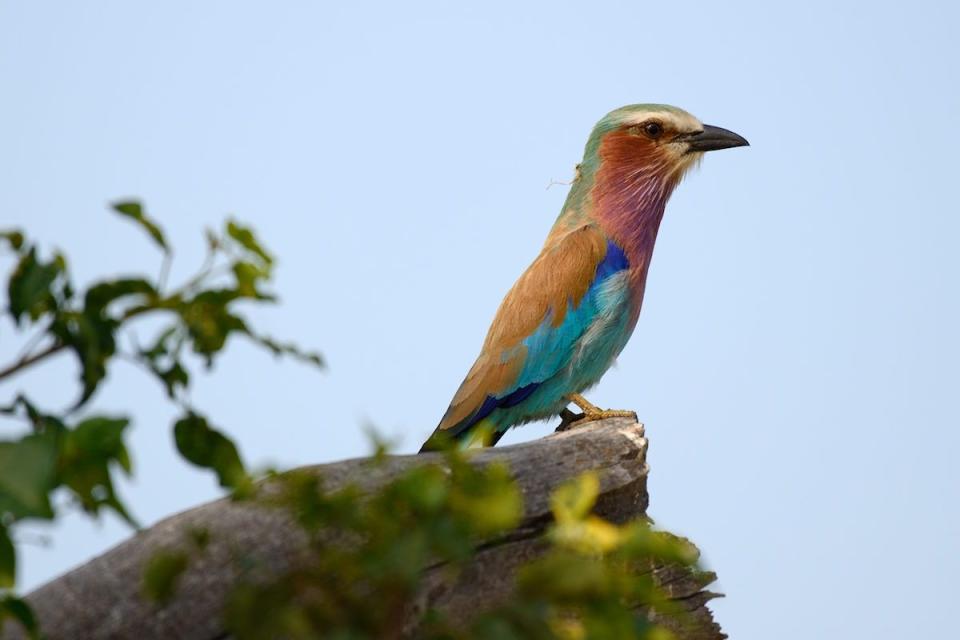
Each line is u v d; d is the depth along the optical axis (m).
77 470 6.39
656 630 6.43
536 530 9.59
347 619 6.19
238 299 6.80
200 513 8.40
